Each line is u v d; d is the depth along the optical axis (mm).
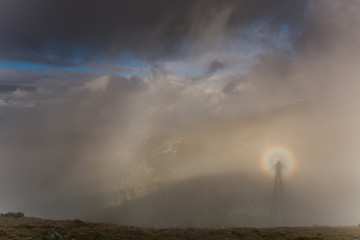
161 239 33125
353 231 35719
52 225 37469
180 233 37406
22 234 27094
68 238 28641
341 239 29812
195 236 35906
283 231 37438
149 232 36594
